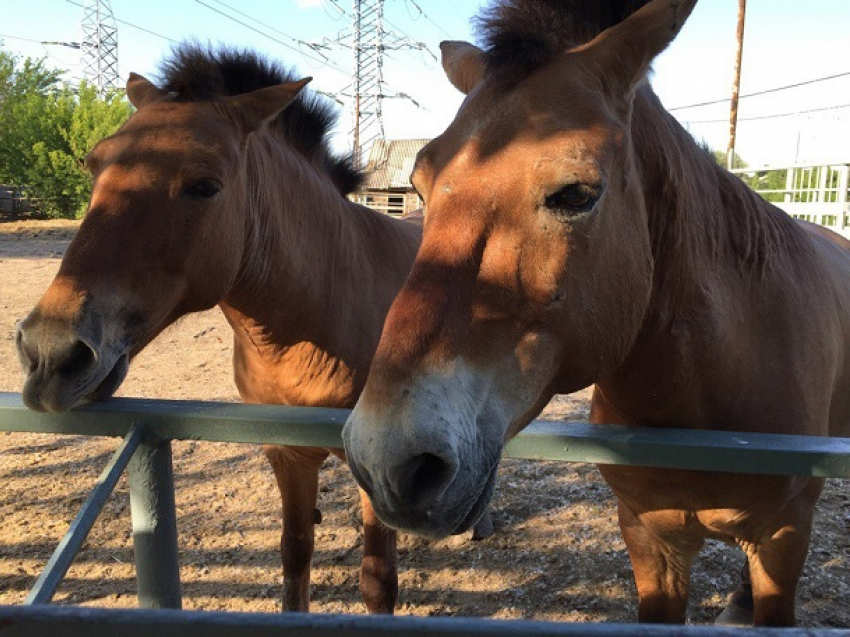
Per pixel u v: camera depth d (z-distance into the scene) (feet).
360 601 10.43
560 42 5.02
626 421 6.26
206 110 8.39
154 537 5.20
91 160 8.09
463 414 4.07
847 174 29.99
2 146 92.84
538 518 12.46
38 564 11.05
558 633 2.69
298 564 9.71
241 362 10.21
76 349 6.51
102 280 6.93
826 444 4.56
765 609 6.79
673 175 5.57
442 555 11.42
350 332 9.73
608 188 4.65
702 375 5.79
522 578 10.78
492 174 4.41
